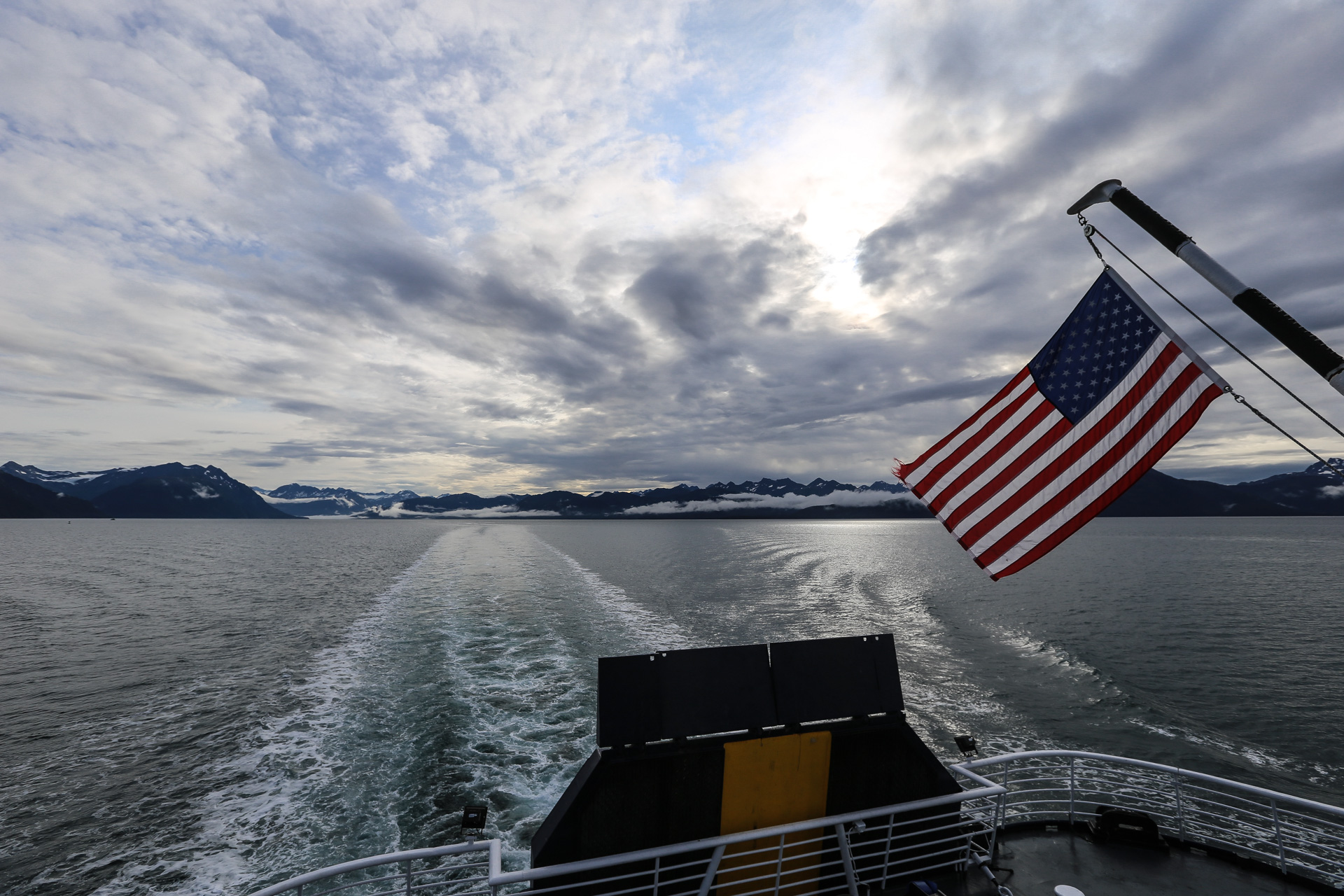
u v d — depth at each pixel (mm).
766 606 42031
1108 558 88188
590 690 22297
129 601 46719
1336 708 22969
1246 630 36281
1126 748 19312
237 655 29172
